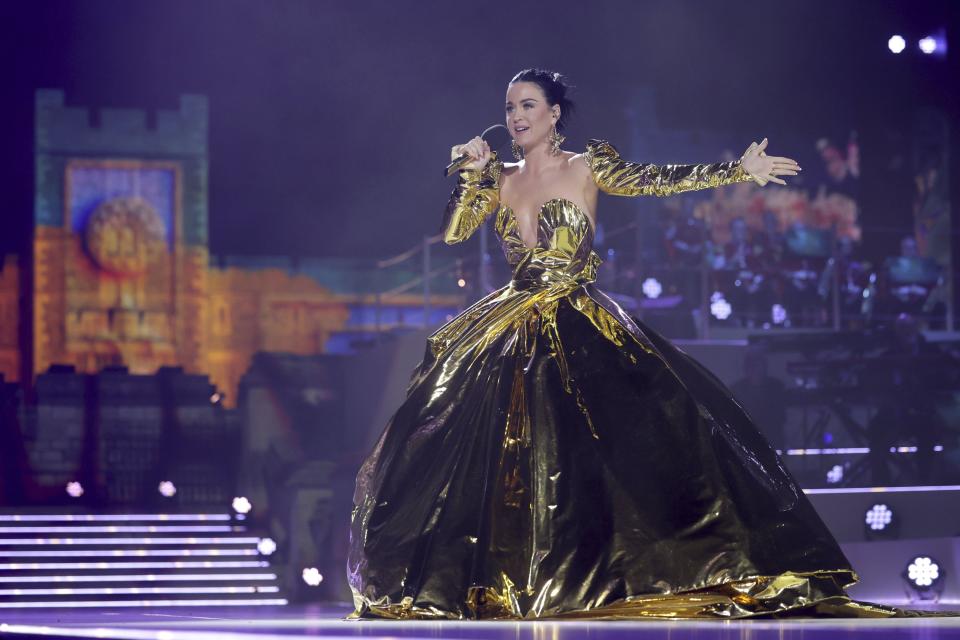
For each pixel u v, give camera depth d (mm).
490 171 16828
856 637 10195
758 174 16031
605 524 14344
